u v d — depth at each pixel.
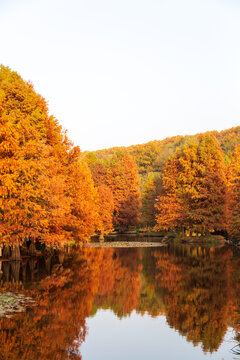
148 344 9.16
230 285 16.72
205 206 50.78
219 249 37.59
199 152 52.84
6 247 28.23
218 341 9.39
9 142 22.06
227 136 120.25
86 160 103.56
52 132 31.06
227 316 11.57
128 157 89.50
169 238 55.34
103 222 65.00
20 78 28.69
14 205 22.28
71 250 37.34
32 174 22.94
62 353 8.30
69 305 12.63
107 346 8.94
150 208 77.19
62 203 25.72
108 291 15.31
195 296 14.43
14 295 13.92
